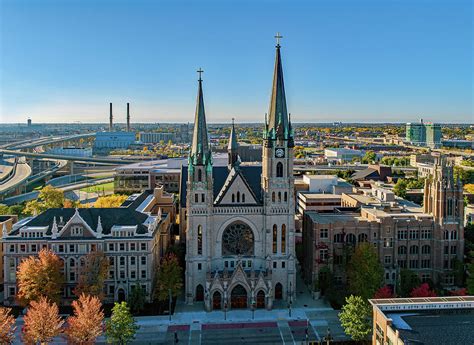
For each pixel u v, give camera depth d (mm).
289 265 122312
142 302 115312
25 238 118375
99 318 89312
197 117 120250
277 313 115500
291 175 121562
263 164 123875
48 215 126250
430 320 77062
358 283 114875
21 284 110188
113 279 120188
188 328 107562
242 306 118938
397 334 70438
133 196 179375
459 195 128875
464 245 138625
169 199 183250
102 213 128125
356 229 128250
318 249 126250
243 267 123438
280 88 120625
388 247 129375
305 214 140500
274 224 121875
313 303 121812
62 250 118625
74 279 119250
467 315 78875
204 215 120188
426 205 137875
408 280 122750
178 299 124812
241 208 122062
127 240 119812
